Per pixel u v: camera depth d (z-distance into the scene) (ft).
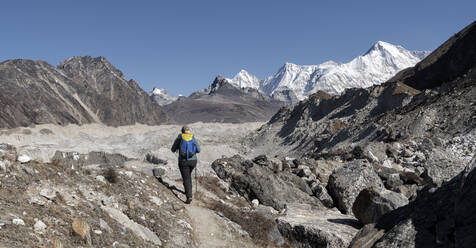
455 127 115.75
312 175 49.85
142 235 23.67
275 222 35.27
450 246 18.45
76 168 28.35
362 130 177.58
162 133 430.61
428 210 21.30
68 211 20.94
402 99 228.02
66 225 19.36
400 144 75.00
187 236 27.32
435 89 199.72
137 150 349.20
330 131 231.30
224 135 466.29
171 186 36.99
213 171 46.73
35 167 23.68
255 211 36.83
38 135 476.54
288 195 42.22
